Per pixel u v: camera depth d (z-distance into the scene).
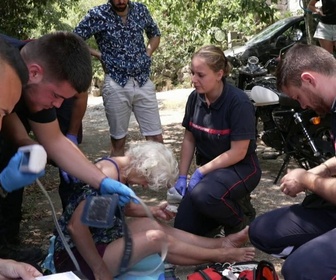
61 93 2.49
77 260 2.88
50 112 2.74
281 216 2.97
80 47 2.49
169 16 11.66
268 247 2.97
